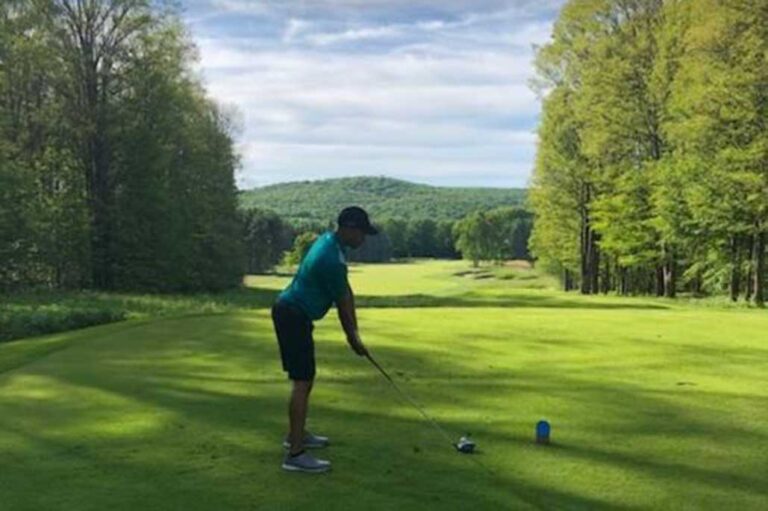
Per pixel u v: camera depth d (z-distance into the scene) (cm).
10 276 3161
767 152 2717
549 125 4119
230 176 4919
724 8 2747
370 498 464
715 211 2969
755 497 472
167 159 3662
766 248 3406
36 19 3191
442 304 2764
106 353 1058
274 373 902
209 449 575
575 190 4347
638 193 3656
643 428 646
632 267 4444
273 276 8281
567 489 484
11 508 448
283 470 521
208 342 1162
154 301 2791
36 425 654
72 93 3425
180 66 3866
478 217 11400
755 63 2711
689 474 517
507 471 520
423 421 665
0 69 3088
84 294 3066
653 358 1030
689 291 4547
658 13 3375
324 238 559
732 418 684
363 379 862
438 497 467
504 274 8806
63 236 3353
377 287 6356
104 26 3450
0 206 2962
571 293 4384
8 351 1148
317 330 1305
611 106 3472
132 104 3519
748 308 2647
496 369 938
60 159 3509
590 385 838
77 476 510
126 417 680
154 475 511
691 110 2912
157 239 3778
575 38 3766
